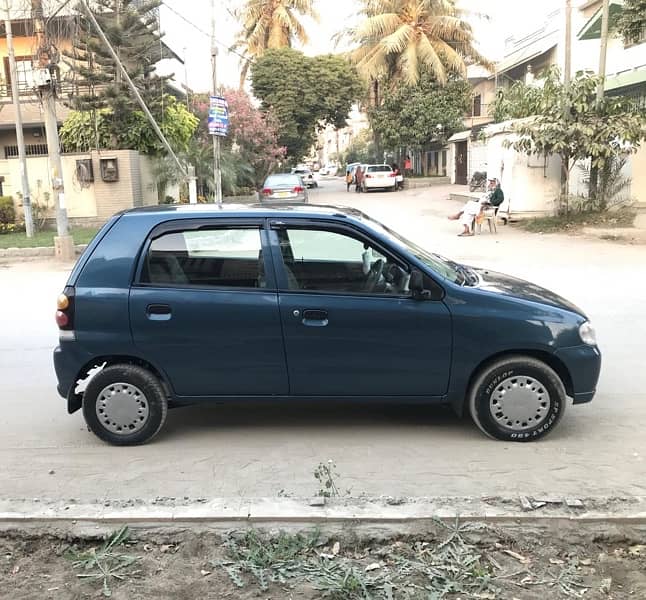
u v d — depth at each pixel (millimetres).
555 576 3135
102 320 4605
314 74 37375
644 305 9250
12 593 3082
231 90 32031
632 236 16359
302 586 3082
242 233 4664
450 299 4574
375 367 4609
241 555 3318
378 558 3299
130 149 21219
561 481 4098
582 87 17094
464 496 3895
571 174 20000
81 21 15914
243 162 29172
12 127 25734
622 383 6012
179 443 4832
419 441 4781
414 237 17625
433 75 37406
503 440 4727
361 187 37562
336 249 4648
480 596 2990
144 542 3473
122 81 20094
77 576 3203
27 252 15586
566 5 17828
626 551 3352
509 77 39406
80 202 20234
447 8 36938
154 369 4738
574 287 10680
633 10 16578
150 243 4676
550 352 4602
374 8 38125
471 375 4656
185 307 4586
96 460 4559
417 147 39531
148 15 22328
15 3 19844
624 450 4570
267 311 4566
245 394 4711
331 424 5152
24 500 3867
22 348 7668
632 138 16781
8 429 5184
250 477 4242
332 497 3838
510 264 13195
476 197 24484
